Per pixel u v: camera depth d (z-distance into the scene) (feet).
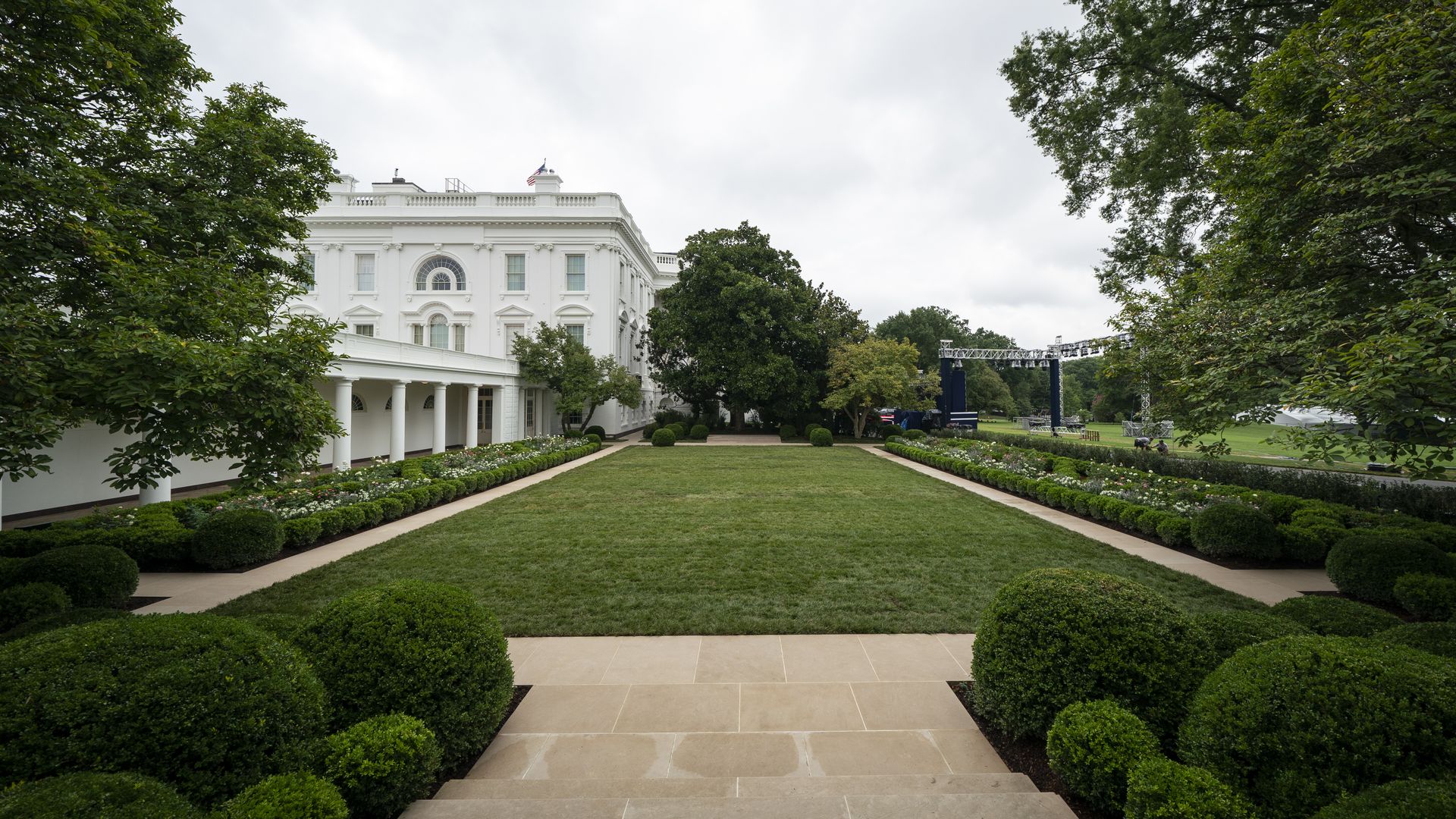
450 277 110.32
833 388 107.55
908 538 30.12
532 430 107.55
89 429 42.65
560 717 13.00
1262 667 8.26
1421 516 30.35
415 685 10.14
